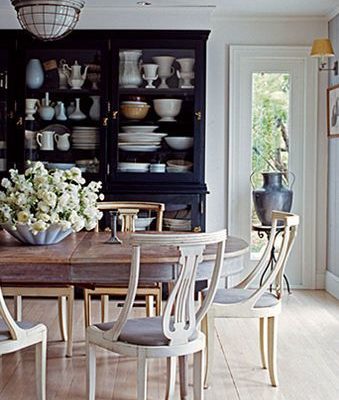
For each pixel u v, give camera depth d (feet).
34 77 17.66
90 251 10.46
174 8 17.47
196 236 8.66
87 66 17.70
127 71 17.67
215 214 19.34
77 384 11.20
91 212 11.41
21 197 10.77
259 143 19.29
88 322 12.92
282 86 19.19
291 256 19.45
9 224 10.87
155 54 17.66
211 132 19.19
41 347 9.81
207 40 18.19
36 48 17.58
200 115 17.61
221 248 9.14
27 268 9.86
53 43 17.52
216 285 9.29
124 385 11.19
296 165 19.31
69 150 17.84
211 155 19.22
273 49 19.01
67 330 12.81
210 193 19.26
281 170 19.35
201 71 17.57
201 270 10.09
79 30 17.47
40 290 12.50
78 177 11.30
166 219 17.54
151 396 10.68
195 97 17.60
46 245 11.10
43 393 9.87
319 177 19.33
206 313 10.02
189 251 8.69
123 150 17.74
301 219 19.38
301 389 10.99
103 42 17.57
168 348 8.95
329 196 19.01
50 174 11.36
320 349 13.20
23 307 16.61
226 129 19.16
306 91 19.16
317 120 19.22
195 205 17.58
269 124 19.26
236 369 11.99
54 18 10.71
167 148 17.75
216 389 10.97
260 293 10.93
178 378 11.54
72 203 11.03
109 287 12.78
